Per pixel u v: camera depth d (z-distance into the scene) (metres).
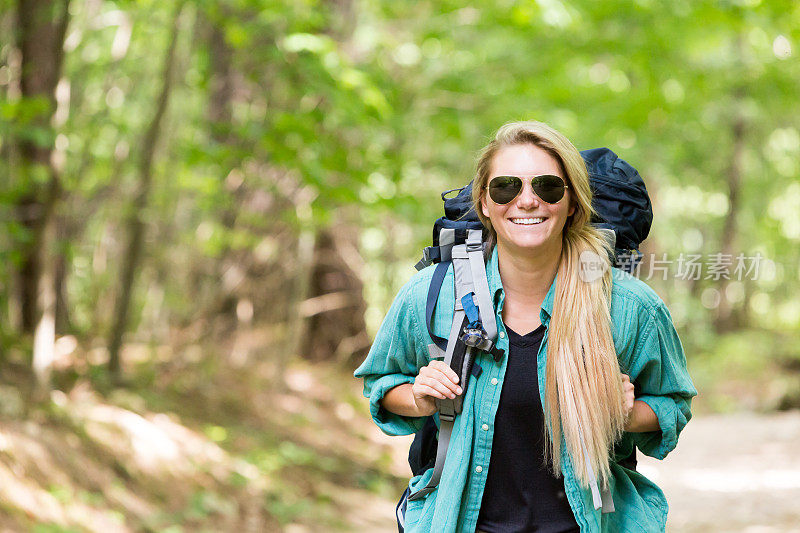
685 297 23.61
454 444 2.99
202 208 11.74
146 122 11.11
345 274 15.84
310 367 15.03
